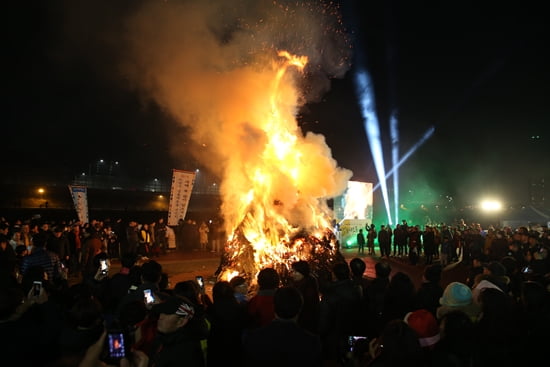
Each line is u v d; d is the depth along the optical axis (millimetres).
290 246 10719
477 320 3973
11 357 3082
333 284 5395
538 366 3520
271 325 3277
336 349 5148
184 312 3250
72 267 15125
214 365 4051
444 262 18891
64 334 3020
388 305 5289
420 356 2680
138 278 5402
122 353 2838
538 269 9250
